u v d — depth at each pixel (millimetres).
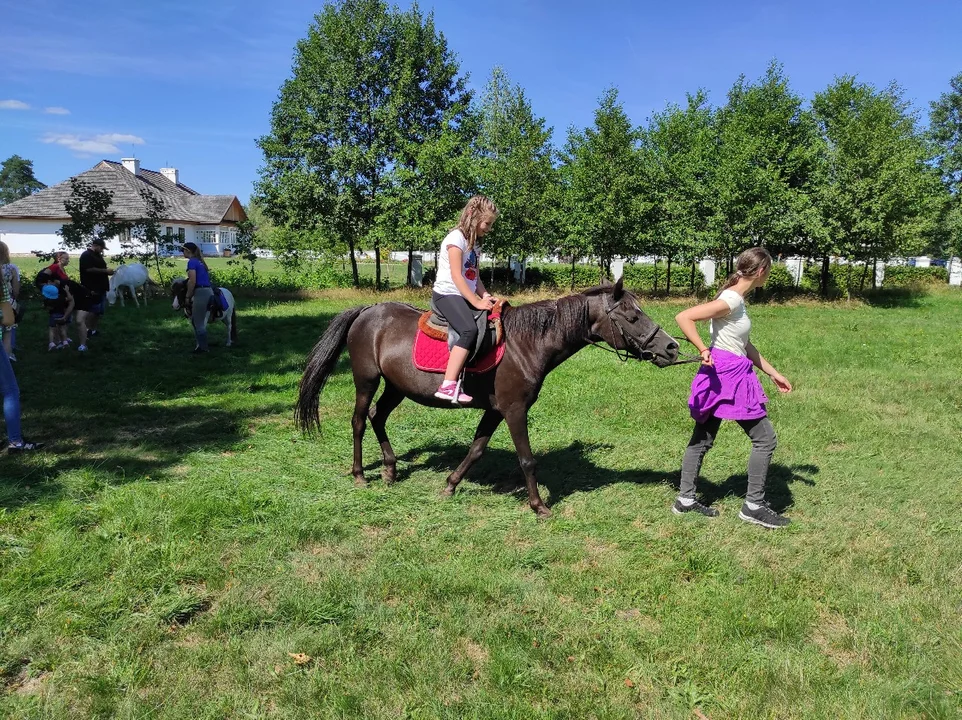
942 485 5430
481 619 3373
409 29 25844
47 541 4047
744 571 3924
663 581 3787
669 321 15898
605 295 4648
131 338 12633
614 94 25719
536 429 7105
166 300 20359
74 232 21219
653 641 3213
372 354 5129
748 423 4551
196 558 3953
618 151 25984
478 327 4500
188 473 5555
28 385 8570
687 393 8594
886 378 9711
